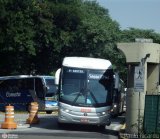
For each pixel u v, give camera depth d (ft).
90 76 85.35
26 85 143.74
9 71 173.27
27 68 180.45
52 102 139.13
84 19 190.60
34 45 163.73
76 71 85.66
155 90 85.46
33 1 161.48
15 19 155.74
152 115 72.59
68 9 176.55
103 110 84.23
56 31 173.27
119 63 195.52
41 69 184.55
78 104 83.87
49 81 140.97
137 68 72.02
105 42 191.62
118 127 95.35
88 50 189.78
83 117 83.56
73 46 185.26
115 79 86.33
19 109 144.97
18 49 158.20
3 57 167.84
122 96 136.77
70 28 181.37
